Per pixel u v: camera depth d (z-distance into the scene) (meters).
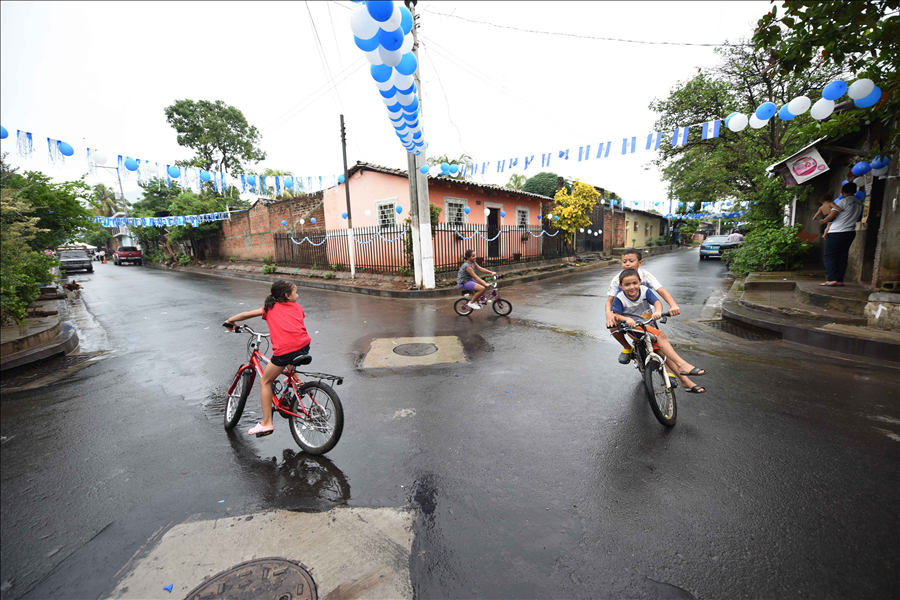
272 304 3.26
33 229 7.05
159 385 5.04
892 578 1.94
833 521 2.33
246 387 3.64
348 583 2.03
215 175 7.18
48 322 7.44
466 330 7.32
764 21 4.77
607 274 16.86
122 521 2.58
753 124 5.34
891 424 3.42
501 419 3.75
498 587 1.97
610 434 3.40
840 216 6.93
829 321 6.05
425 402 4.19
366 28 3.85
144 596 2.00
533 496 2.64
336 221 16.69
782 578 1.96
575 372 4.96
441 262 14.02
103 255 39.53
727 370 4.82
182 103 27.70
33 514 2.67
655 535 2.26
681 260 22.30
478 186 15.50
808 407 3.79
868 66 4.82
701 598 1.87
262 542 2.34
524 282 14.93
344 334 7.29
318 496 2.74
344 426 3.72
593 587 1.95
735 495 2.58
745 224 12.98
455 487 2.77
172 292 13.98
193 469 3.14
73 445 3.57
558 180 22.42
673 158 17.78
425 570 2.09
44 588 2.07
